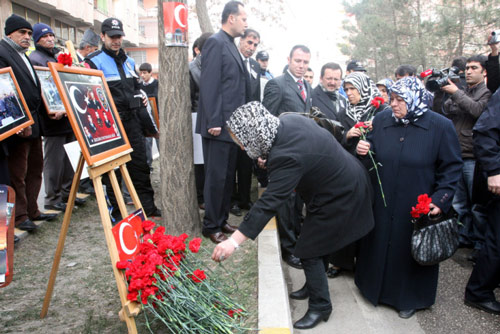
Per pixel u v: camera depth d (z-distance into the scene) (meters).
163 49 3.65
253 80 5.04
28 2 16.08
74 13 18.88
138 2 36.03
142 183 4.44
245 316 2.64
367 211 2.89
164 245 2.45
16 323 2.67
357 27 24.36
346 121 3.93
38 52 4.59
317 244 2.78
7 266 2.08
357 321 3.04
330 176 2.64
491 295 3.23
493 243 3.13
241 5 3.74
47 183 4.77
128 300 2.21
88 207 5.15
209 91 3.62
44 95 4.32
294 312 3.15
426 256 2.87
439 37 16.06
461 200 4.57
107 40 4.03
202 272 2.53
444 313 3.21
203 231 3.91
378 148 3.18
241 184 4.83
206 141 3.80
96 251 3.91
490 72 3.99
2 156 3.55
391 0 19.14
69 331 2.59
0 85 3.29
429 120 3.02
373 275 3.18
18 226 4.05
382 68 22.56
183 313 2.26
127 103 4.13
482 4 14.81
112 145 2.62
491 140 3.04
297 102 4.36
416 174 3.02
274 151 2.48
